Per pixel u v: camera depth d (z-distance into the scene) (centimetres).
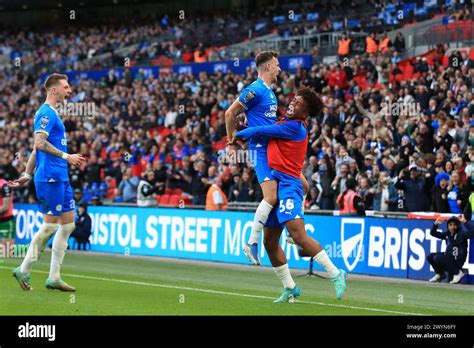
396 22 3762
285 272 1234
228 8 5041
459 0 3603
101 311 1094
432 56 3072
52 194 1306
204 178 2491
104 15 5453
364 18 3909
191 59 4091
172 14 5047
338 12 4078
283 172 1160
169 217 2395
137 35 4847
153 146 2878
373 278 1839
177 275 1823
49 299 1224
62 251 1338
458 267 1717
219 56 3981
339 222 1992
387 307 1222
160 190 2594
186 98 3388
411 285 1681
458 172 1919
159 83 3806
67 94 1327
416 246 1812
